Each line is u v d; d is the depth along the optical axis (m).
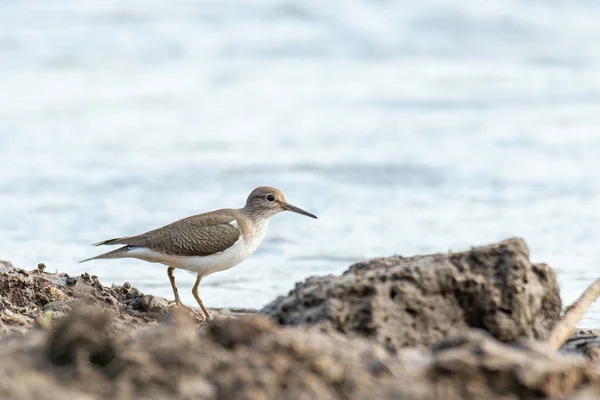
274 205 12.65
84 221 17.59
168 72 31.20
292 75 30.94
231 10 37.31
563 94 27.89
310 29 35.66
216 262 11.91
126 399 6.28
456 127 24.94
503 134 24.09
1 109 26.78
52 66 31.31
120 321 9.50
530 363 6.91
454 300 8.55
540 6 38.03
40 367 6.77
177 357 6.76
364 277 8.58
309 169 21.58
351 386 6.69
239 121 26.09
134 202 19.00
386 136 24.25
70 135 24.50
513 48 33.66
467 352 7.04
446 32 35.69
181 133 24.86
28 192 19.50
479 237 16.91
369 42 34.34
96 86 29.38
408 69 31.61
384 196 19.61
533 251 15.95
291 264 15.45
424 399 6.39
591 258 15.50
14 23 35.16
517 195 19.42
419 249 16.30
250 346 7.22
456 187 20.11
